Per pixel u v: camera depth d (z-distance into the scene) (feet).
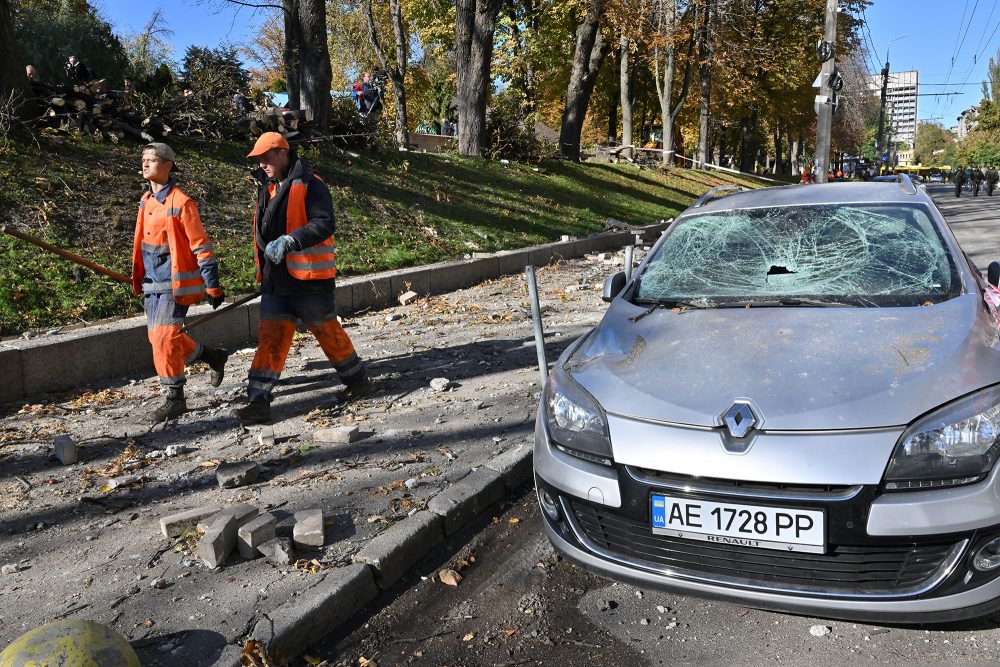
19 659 7.59
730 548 8.68
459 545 11.85
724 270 12.84
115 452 15.05
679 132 156.97
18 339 19.21
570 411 9.93
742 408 8.75
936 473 8.03
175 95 38.04
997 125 294.25
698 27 97.66
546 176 61.93
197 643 8.86
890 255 12.20
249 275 27.22
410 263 33.32
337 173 41.04
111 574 10.46
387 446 15.12
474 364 21.29
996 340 9.80
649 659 8.92
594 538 9.70
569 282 35.22
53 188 27.55
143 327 20.70
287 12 51.67
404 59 83.66
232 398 18.19
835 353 9.50
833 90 73.05
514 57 110.83
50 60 57.06
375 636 9.59
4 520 12.20
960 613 8.20
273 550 10.72
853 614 8.36
